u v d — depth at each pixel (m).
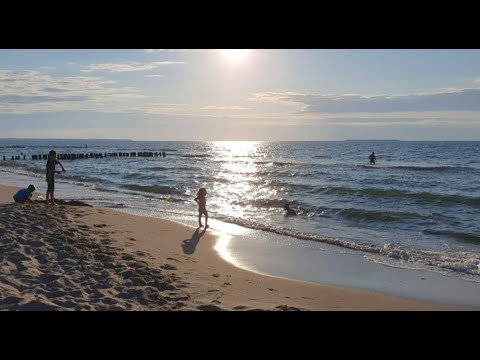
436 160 60.22
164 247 11.26
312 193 24.88
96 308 6.04
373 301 7.73
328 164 50.69
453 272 9.81
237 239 13.18
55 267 7.70
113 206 19.98
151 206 20.31
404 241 13.05
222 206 20.78
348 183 29.34
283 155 88.38
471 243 12.70
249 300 7.35
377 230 14.88
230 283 8.40
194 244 12.12
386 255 11.36
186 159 75.62
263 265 10.29
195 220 16.48
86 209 15.24
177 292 7.31
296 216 17.84
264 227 14.94
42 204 14.98
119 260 8.73
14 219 11.06
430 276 9.51
